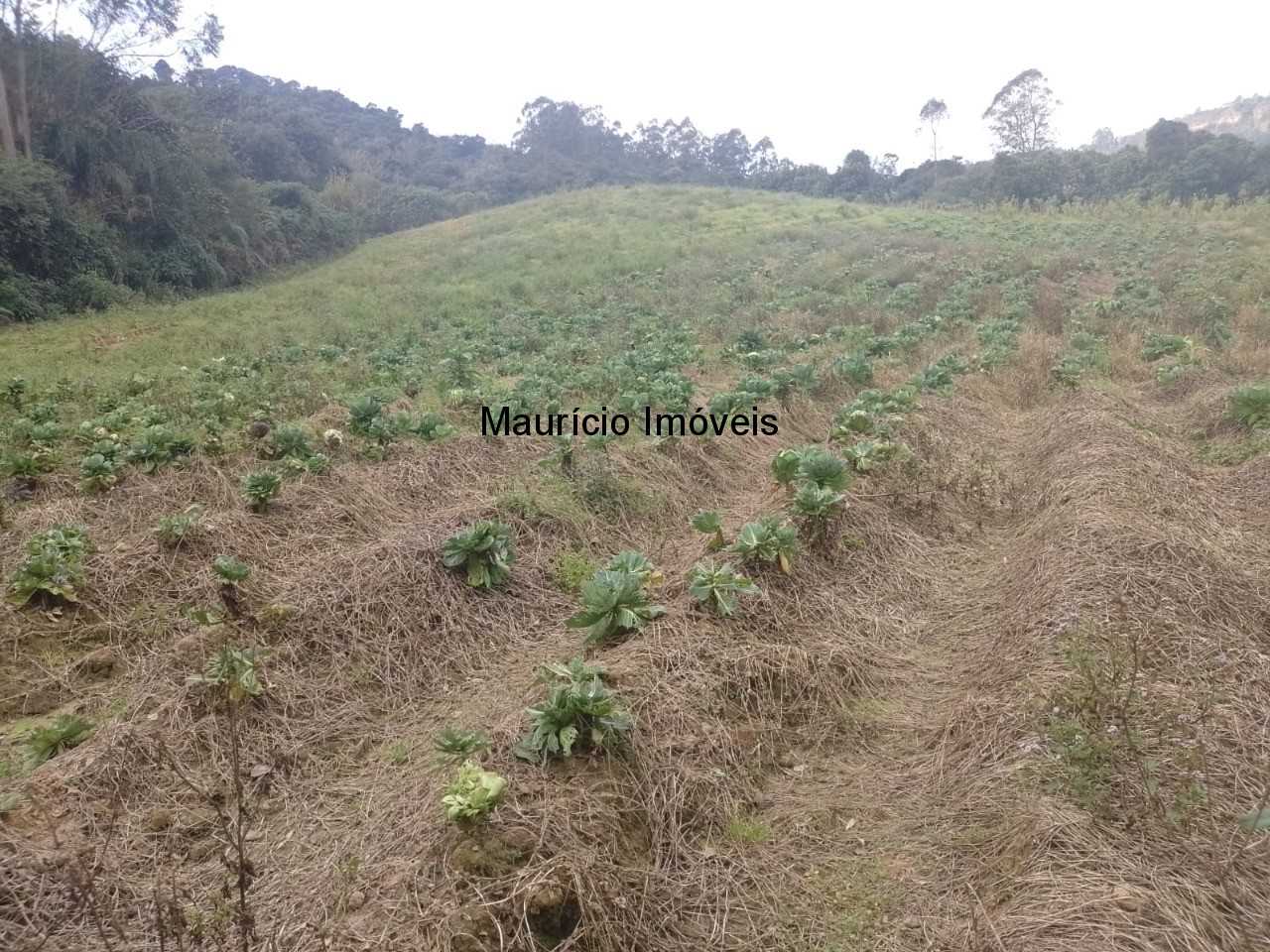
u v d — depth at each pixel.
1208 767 3.26
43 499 6.56
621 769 3.44
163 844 3.34
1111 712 3.54
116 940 2.76
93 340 15.88
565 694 3.44
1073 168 42.22
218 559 4.96
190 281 25.44
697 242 27.22
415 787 3.54
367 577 5.13
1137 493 6.07
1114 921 2.62
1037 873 2.90
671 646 4.29
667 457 7.66
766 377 10.75
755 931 3.02
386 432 7.62
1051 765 3.38
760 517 6.02
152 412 8.59
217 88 47.59
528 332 14.97
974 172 48.59
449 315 17.88
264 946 2.71
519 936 2.62
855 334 13.66
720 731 3.87
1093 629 4.21
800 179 55.09
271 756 3.92
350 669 4.61
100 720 4.22
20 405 9.52
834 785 3.83
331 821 3.56
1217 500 6.48
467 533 5.36
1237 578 4.91
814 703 4.29
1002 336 12.61
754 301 17.92
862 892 3.17
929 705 4.41
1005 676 4.19
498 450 7.78
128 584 5.17
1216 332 12.01
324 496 6.46
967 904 2.98
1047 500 6.43
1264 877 2.79
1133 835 2.98
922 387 10.10
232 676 4.05
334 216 38.59
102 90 25.97
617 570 4.95
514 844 2.91
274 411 9.07
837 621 5.06
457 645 4.97
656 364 10.99
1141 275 18.44
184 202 26.53
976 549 6.30
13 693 4.42
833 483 5.85
